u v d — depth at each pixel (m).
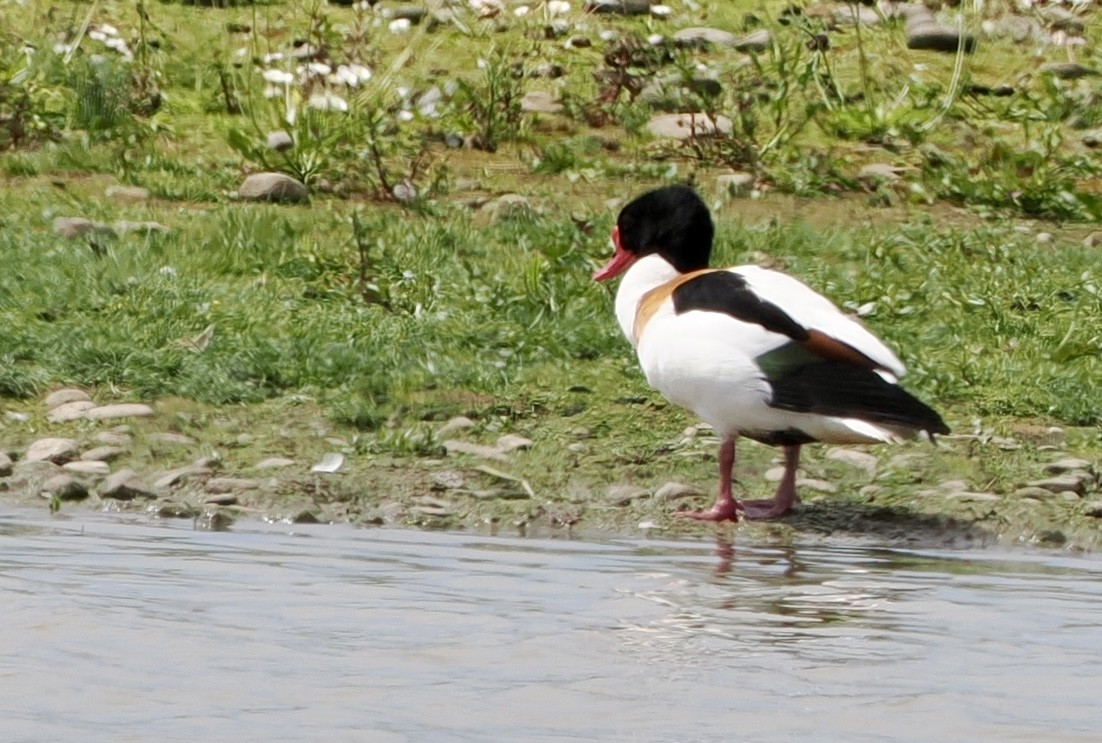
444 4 22.88
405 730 6.23
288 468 11.33
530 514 10.65
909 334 14.23
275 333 13.43
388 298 14.41
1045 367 13.44
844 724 6.43
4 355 12.66
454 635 7.52
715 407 10.66
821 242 16.48
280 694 6.61
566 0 23.61
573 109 20.67
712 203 17.72
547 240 16.16
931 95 21.33
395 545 9.70
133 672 6.82
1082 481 11.55
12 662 6.88
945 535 10.66
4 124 18.91
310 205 17.22
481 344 13.60
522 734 6.22
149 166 18.11
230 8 23.20
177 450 11.55
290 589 8.31
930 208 18.42
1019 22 23.62
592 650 7.35
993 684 7.00
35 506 10.47
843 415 10.16
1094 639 7.80
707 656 7.31
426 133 19.89
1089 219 18.39
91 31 21.56
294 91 19.61
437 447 11.73
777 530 10.62
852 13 23.42
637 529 10.54
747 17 23.56
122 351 12.80
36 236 15.12
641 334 11.27
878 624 8.00
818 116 20.69
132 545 9.32
